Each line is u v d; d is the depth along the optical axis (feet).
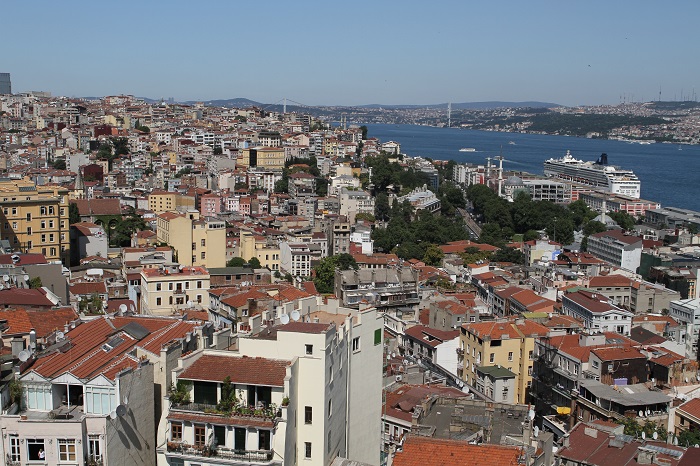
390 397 410.52
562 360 529.86
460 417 315.37
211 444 241.35
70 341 271.49
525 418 323.16
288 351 257.55
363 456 315.78
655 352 512.63
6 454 228.43
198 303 599.98
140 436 246.27
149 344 270.87
